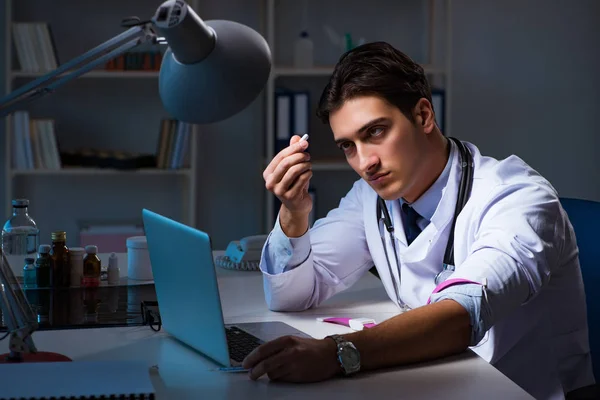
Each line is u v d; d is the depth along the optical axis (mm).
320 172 4309
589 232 1875
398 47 4227
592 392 1694
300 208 1709
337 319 1672
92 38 4070
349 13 4199
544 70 4363
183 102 1625
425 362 1375
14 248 2246
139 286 1970
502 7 4309
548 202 1563
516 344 1644
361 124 1505
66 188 4207
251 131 4277
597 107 4406
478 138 4383
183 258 1397
